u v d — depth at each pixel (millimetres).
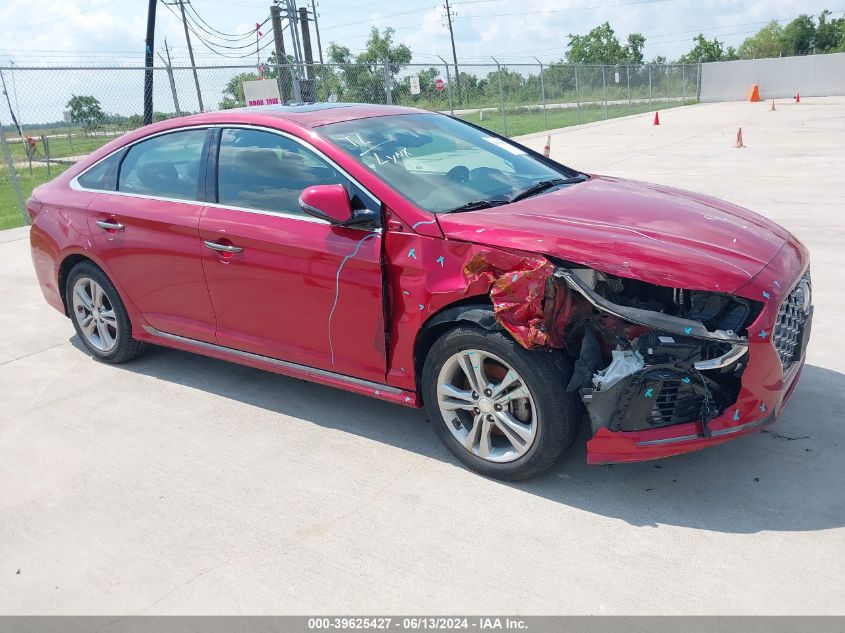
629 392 2854
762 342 2857
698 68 41656
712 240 3166
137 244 4309
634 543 2826
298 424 3979
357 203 3471
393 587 2666
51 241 4824
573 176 4289
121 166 4559
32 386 4660
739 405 2902
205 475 3504
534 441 3092
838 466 3264
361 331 3514
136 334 4629
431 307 3225
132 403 4340
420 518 3068
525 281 2891
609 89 29969
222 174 4004
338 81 17156
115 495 3369
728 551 2748
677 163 13266
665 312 2992
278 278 3715
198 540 3006
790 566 2648
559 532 2920
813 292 5637
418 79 18297
